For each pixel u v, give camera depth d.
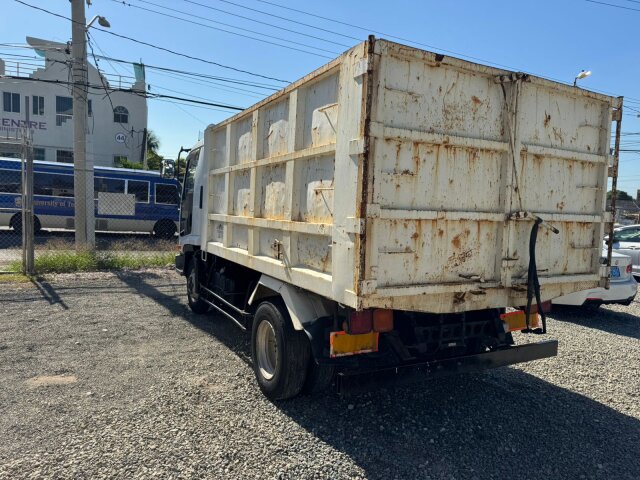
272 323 4.25
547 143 3.89
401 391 4.63
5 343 5.75
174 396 4.30
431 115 3.32
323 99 3.71
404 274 3.28
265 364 4.48
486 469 3.31
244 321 5.32
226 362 5.29
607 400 4.60
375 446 3.56
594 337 6.94
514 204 3.70
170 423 3.78
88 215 12.49
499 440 3.73
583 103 4.11
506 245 3.68
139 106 36.69
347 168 3.22
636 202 60.31
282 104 4.37
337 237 3.31
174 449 3.38
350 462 3.32
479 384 4.89
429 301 3.41
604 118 4.24
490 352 3.97
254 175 4.86
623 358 5.94
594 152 4.21
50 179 19.64
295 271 3.94
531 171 3.82
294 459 3.32
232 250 5.45
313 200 3.79
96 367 5.03
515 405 4.40
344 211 3.23
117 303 8.22
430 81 3.32
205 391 4.45
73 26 12.15
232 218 5.45
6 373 4.78
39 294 8.71
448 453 3.50
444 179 3.41
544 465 3.39
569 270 4.16
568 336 6.95
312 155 3.74
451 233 3.47
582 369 5.46
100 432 3.59
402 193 3.23
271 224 4.39
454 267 3.49
